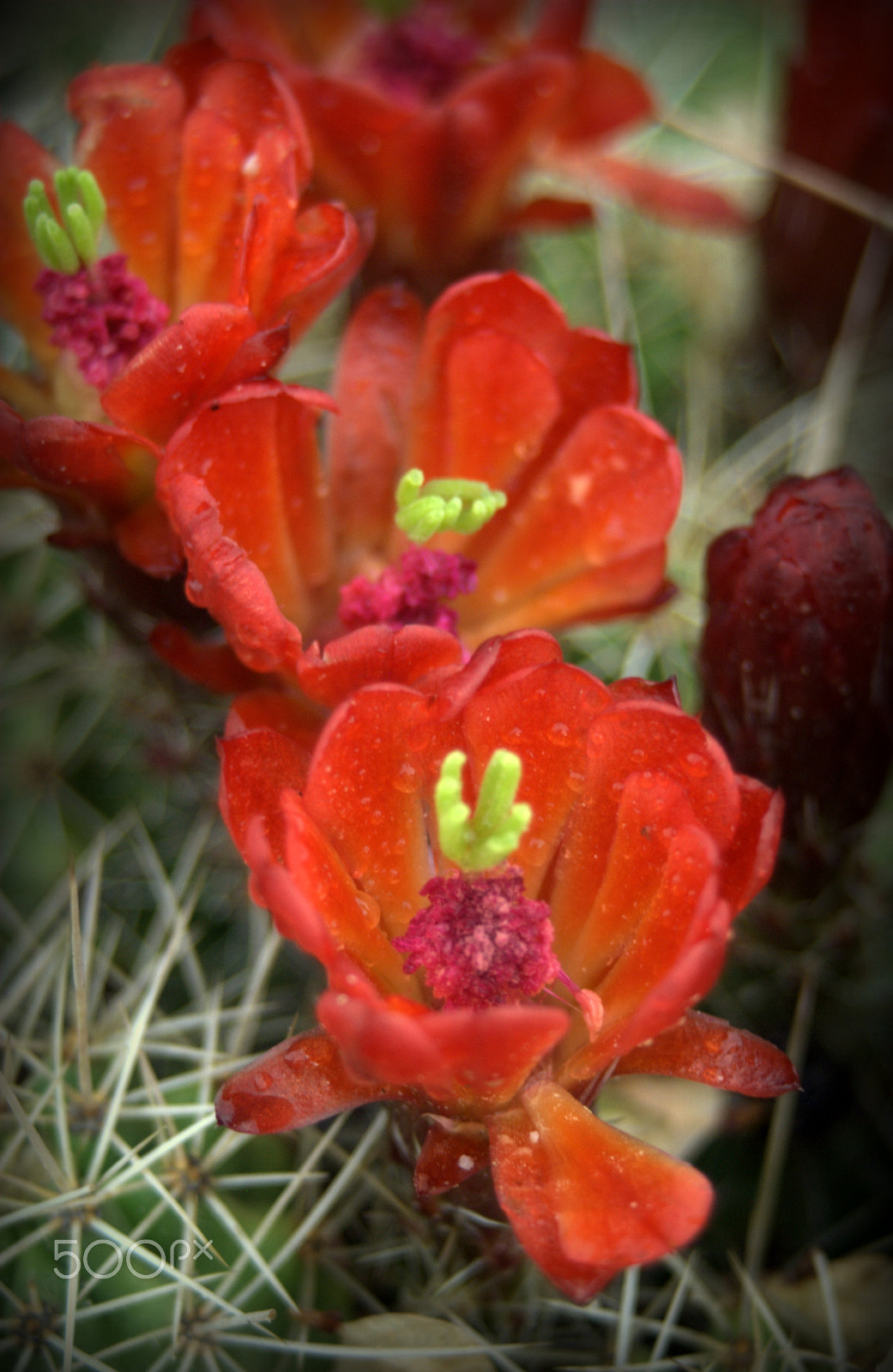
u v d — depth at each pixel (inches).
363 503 7.3
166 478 6.5
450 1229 6.7
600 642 8.4
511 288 6.8
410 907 6.6
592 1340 7.1
